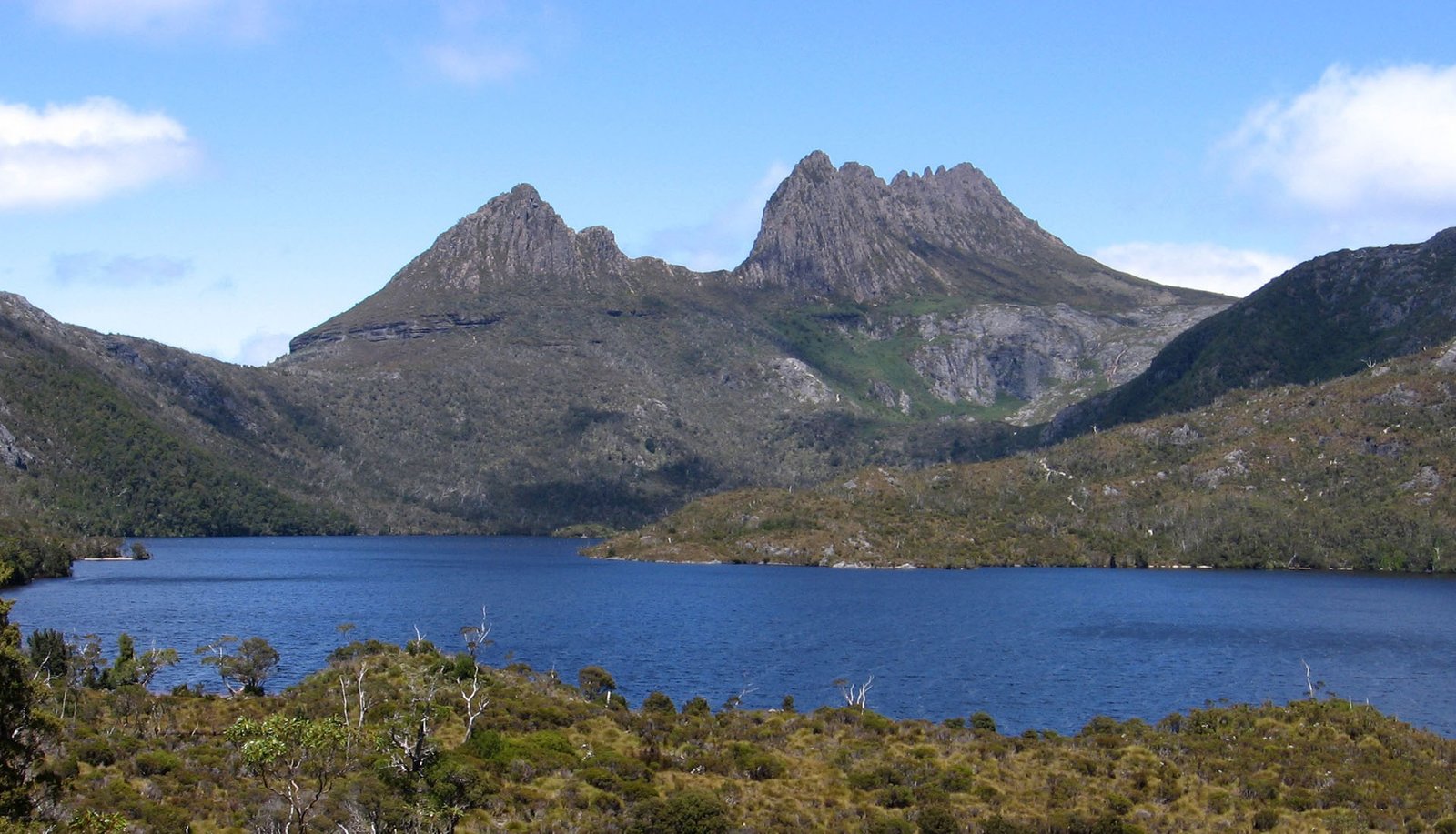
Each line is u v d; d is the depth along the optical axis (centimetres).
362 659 13025
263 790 7669
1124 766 9462
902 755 9688
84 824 5884
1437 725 12450
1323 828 7844
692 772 9138
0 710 5953
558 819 7675
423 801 7294
